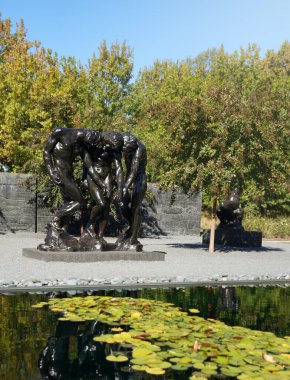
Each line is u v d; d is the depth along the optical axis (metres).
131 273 9.15
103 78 31.08
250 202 29.62
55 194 19.86
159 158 15.51
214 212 14.92
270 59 48.91
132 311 5.50
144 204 24.00
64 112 22.12
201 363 3.71
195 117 14.30
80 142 11.62
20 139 24.86
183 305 6.10
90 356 3.85
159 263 11.23
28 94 25.94
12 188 20.67
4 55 30.48
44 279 7.91
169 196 24.64
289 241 23.91
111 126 20.41
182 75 39.91
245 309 5.89
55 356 3.83
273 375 3.48
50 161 11.54
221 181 13.85
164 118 15.11
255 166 14.92
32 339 4.30
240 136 14.34
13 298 6.40
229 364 3.72
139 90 35.72
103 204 11.72
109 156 11.86
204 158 14.66
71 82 28.33
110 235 22.42
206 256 13.56
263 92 15.25
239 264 11.72
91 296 6.51
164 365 3.65
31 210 21.03
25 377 3.33
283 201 31.28
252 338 4.43
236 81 39.47
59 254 10.90
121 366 3.64
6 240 17.31
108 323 4.94
